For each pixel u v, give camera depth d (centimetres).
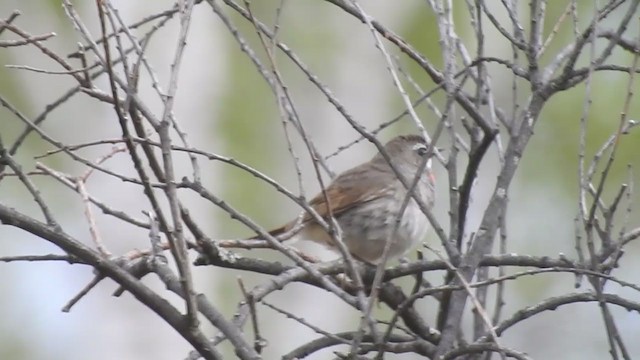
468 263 746
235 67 2017
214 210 1495
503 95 1589
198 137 1512
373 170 1126
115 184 1400
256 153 1989
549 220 1811
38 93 1923
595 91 1811
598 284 670
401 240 1095
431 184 1153
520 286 1648
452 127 830
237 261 779
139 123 650
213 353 636
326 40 1908
